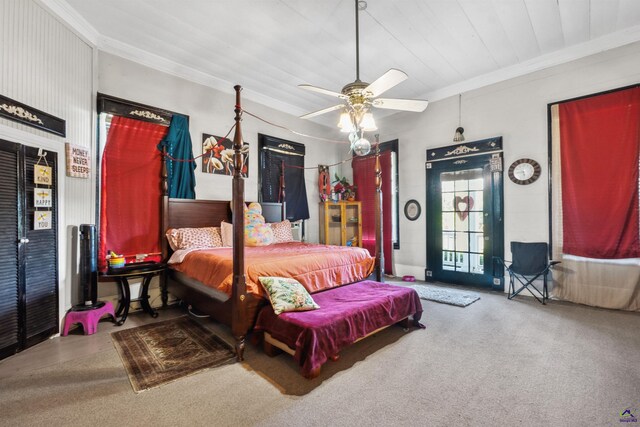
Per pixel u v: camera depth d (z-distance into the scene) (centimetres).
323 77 423
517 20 302
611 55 337
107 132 331
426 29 313
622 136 327
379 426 152
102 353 234
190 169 393
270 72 408
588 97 348
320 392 183
